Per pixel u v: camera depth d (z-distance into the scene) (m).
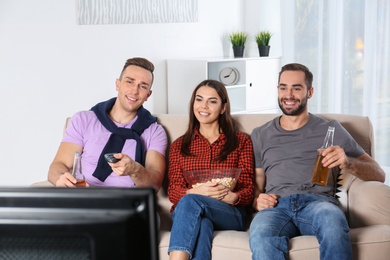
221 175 2.54
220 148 2.64
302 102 2.59
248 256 2.22
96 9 4.35
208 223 2.33
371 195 2.41
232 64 5.06
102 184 2.68
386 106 4.84
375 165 2.56
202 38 5.17
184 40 5.01
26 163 4.10
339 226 2.17
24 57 4.01
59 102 4.22
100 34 4.41
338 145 2.56
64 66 4.22
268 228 2.25
